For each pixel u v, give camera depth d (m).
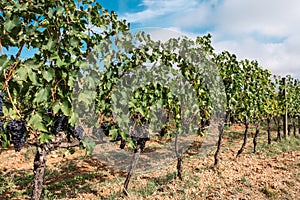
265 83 11.51
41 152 4.59
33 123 3.85
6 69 3.67
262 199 6.43
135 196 6.18
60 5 4.11
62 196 6.46
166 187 6.70
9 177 7.89
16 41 3.73
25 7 3.72
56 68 4.02
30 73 3.74
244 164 8.98
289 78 15.71
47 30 3.92
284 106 14.20
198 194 6.46
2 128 3.81
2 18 3.77
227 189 6.80
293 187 7.32
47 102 4.15
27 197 6.63
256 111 10.29
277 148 11.56
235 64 9.45
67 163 9.15
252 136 14.09
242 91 9.67
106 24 5.37
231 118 9.67
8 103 3.79
